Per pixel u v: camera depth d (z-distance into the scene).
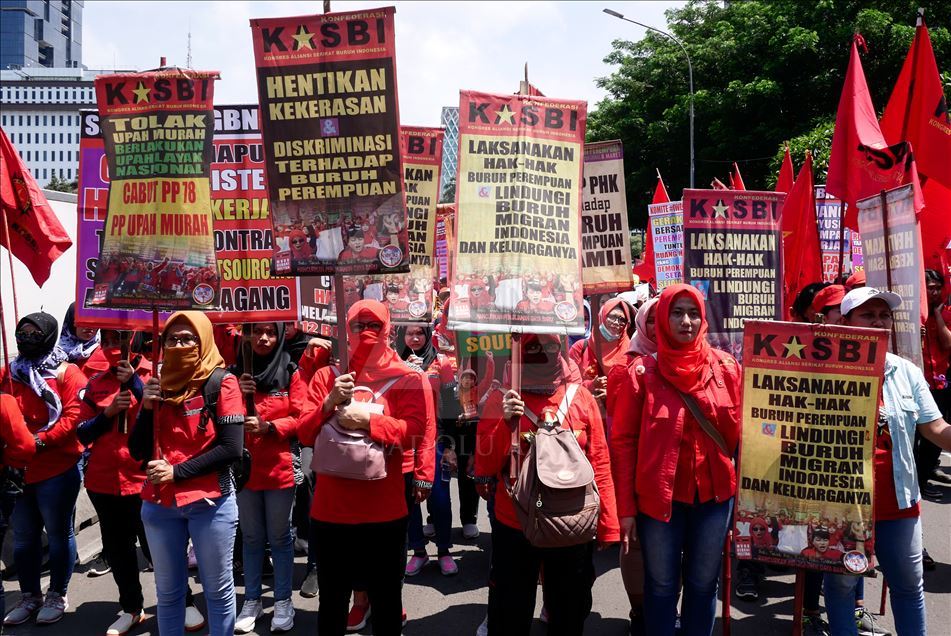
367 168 3.71
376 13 3.65
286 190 3.75
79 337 5.80
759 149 22.30
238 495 4.69
